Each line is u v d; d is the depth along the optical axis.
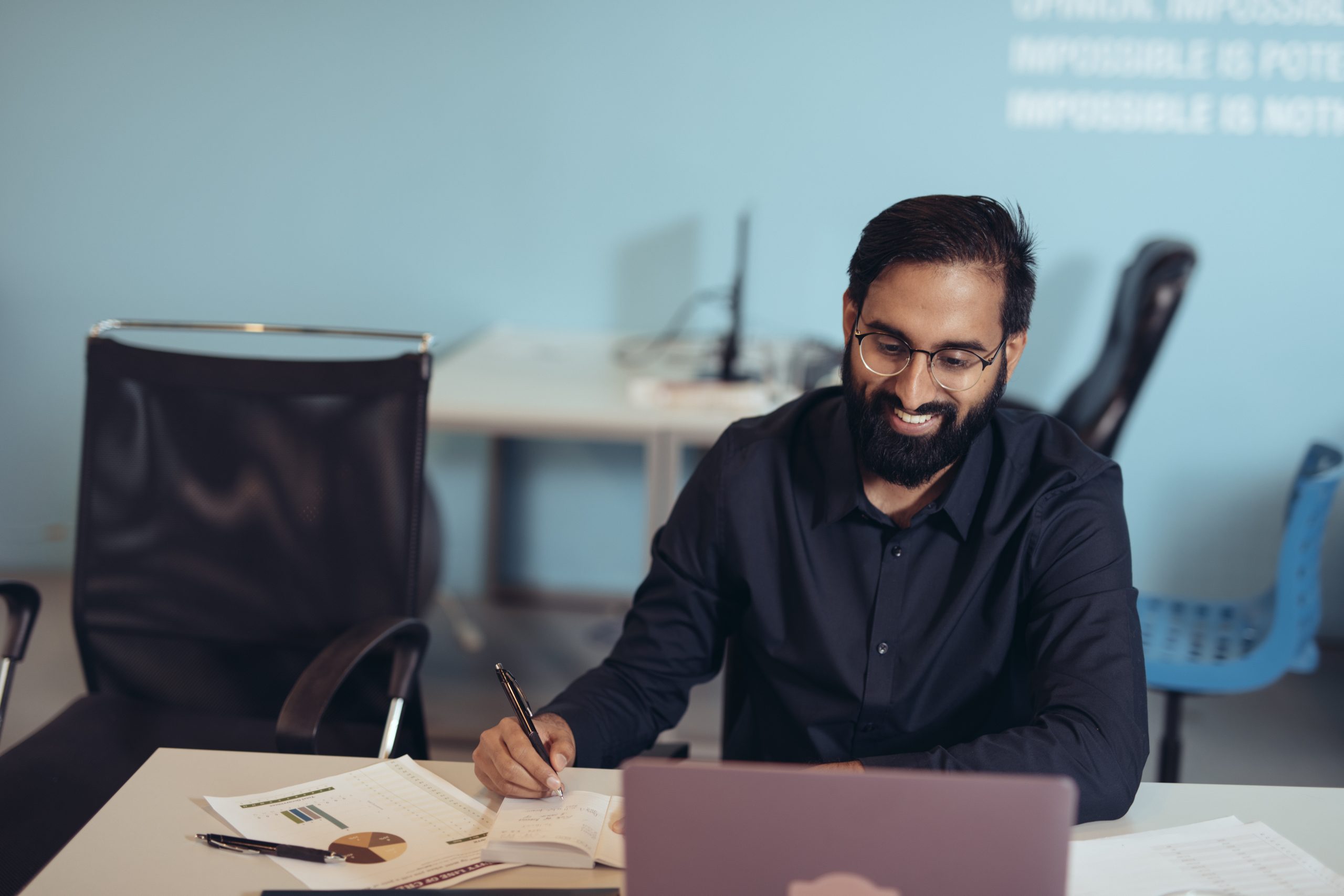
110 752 1.52
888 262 1.12
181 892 0.91
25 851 1.29
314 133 3.33
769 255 3.30
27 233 3.42
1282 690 3.01
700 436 2.53
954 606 1.24
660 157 3.27
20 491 3.54
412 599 1.62
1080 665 1.16
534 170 3.31
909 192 3.22
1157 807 1.07
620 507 3.48
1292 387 3.19
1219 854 0.97
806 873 0.77
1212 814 1.06
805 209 3.26
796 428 1.35
